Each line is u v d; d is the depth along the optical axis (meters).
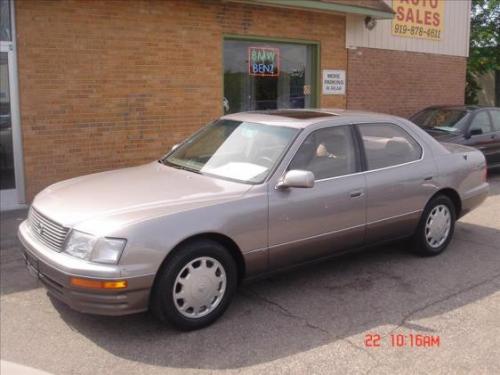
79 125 8.64
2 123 8.02
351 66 12.49
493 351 3.83
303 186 4.41
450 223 5.99
